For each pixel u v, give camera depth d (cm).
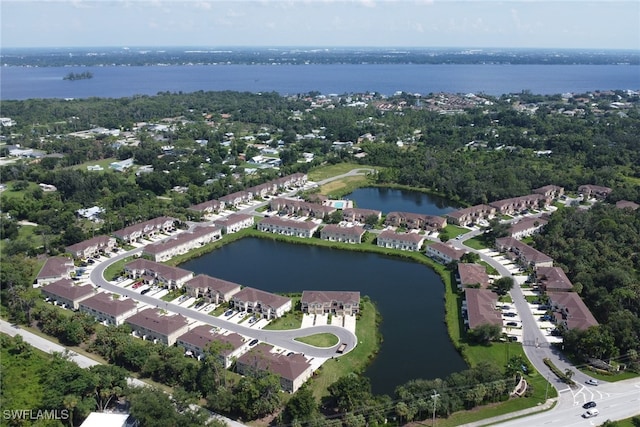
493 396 15125
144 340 18700
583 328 17888
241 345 17788
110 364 17125
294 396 14538
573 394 15412
